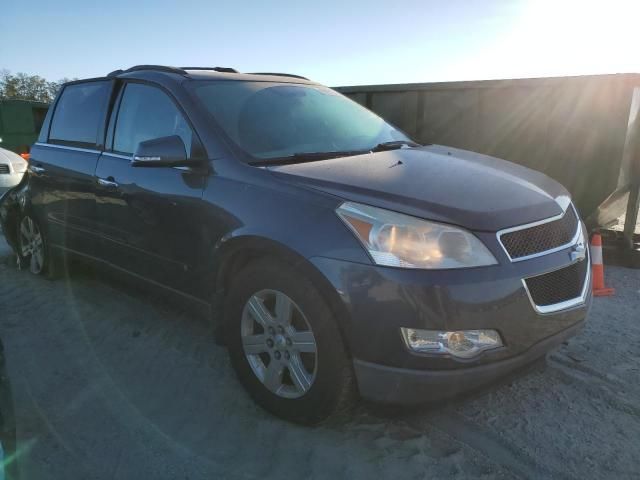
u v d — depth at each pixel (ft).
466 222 7.99
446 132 21.50
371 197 8.36
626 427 9.27
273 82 13.07
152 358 11.78
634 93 16.84
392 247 7.80
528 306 8.08
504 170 10.52
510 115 19.56
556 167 18.67
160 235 11.20
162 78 12.11
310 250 8.21
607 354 11.88
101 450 8.71
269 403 9.41
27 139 39.45
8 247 21.49
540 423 9.41
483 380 7.93
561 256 8.74
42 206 15.67
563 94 18.07
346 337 8.08
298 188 8.93
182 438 9.03
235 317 9.70
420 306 7.59
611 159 17.28
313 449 8.73
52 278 16.58
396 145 11.96
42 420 9.51
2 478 6.36
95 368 11.38
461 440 8.95
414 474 8.16
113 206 12.50
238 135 10.58
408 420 9.48
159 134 11.75
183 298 11.25
